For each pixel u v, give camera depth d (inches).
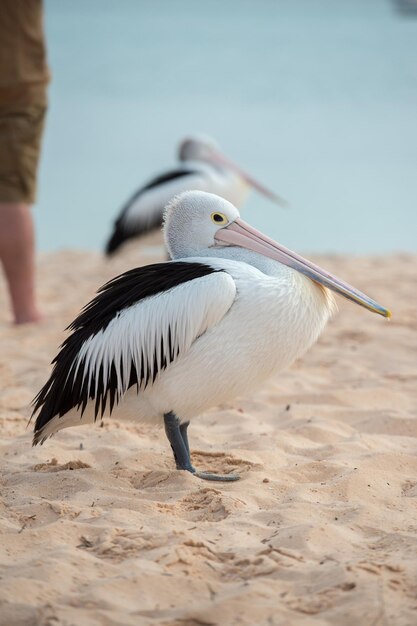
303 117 1674.5
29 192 610.5
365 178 1283.2
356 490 305.3
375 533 270.4
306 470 328.2
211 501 296.0
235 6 4500.5
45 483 316.5
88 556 248.2
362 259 860.0
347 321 608.4
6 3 575.8
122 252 793.6
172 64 2305.6
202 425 398.6
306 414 408.5
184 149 799.1
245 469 331.6
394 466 331.0
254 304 306.0
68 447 365.1
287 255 332.8
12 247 607.5
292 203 1172.5
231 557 250.1
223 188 773.3
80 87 1979.6
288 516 280.2
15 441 372.2
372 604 217.2
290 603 222.1
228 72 2166.6
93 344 311.0
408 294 690.2
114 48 2605.8
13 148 594.6
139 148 1449.3
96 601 222.4
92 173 1310.3
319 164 1352.1
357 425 396.2
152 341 305.3
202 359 307.0
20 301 621.9
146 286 313.0
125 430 385.1
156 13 3993.6
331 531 265.9
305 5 4522.6
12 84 583.8
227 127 1593.3
